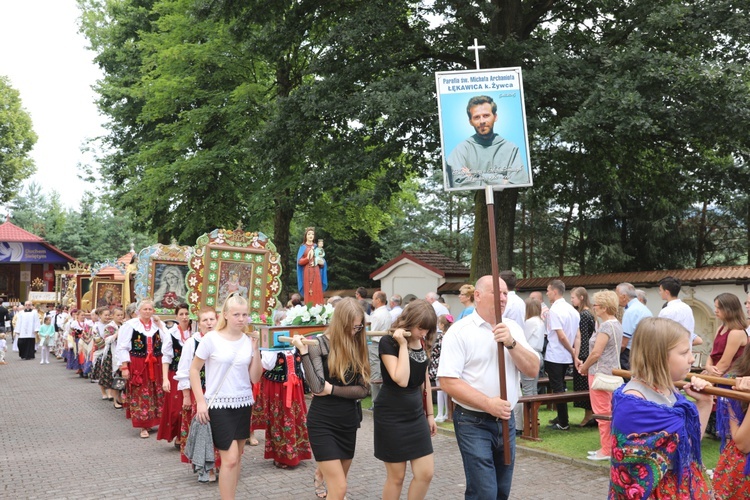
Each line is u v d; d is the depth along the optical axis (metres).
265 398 8.03
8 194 46.84
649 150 17.34
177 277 13.39
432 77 15.09
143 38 24.59
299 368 7.73
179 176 23.08
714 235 25.06
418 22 17.48
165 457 8.55
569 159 17.97
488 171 5.91
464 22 16.47
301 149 17.80
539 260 28.22
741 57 15.01
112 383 13.57
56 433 10.44
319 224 25.59
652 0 15.02
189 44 22.50
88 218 68.94
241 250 10.95
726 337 6.96
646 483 3.15
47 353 24.22
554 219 27.08
